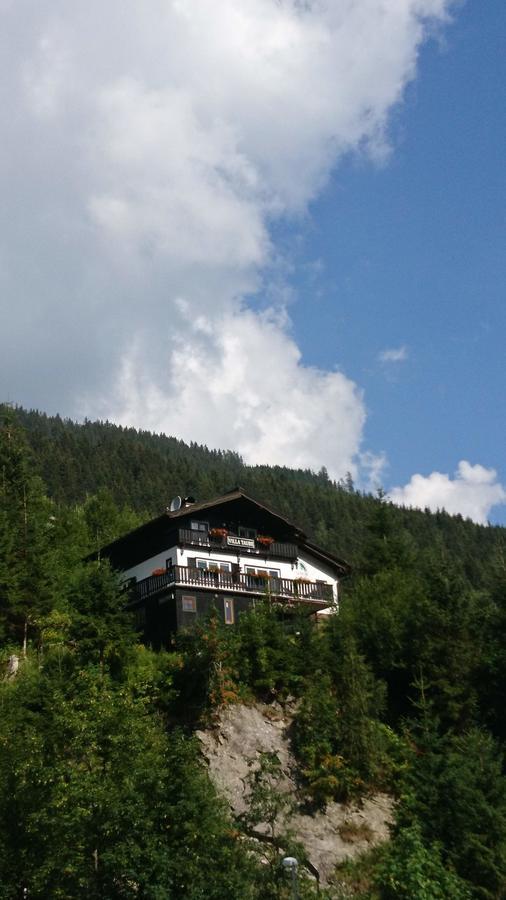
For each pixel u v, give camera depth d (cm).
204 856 2675
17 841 2467
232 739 3909
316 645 4394
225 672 4103
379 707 4216
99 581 4412
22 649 4591
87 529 7581
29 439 16388
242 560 5625
